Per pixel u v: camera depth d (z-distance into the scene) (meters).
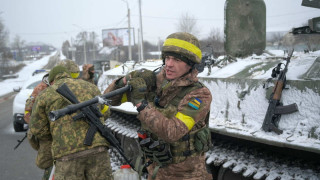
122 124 5.86
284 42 5.57
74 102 2.96
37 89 4.42
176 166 2.28
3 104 17.84
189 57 2.14
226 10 4.81
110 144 3.14
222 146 3.94
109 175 3.11
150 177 2.44
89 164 3.03
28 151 7.32
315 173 2.95
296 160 3.23
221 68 4.30
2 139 8.52
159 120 2.02
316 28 3.41
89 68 7.07
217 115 3.68
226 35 4.82
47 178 3.61
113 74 6.55
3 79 39.31
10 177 5.61
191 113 2.10
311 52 3.96
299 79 3.09
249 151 3.65
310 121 2.84
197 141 2.28
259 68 3.69
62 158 2.94
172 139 2.04
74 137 2.94
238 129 3.27
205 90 2.19
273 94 3.13
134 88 2.11
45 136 3.29
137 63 6.57
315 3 3.33
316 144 2.61
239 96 3.50
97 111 3.05
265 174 3.15
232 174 3.67
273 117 3.08
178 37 2.16
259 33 4.87
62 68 3.39
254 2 4.77
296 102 3.00
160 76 2.36
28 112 4.35
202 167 2.35
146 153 2.36
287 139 2.82
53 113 2.03
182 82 2.19
